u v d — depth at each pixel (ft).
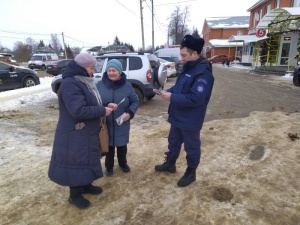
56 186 10.05
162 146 14.01
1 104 24.86
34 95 29.14
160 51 63.00
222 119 19.06
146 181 10.32
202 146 13.79
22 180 10.53
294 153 12.62
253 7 93.91
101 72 22.33
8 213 8.46
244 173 10.78
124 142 10.23
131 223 7.91
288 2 71.10
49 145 14.29
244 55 99.25
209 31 154.71
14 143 14.53
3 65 33.04
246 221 7.85
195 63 8.72
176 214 8.27
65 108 7.53
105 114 7.79
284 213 8.19
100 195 9.37
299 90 32.40
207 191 9.50
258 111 21.33
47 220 8.10
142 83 22.04
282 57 65.67
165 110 22.41
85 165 7.78
